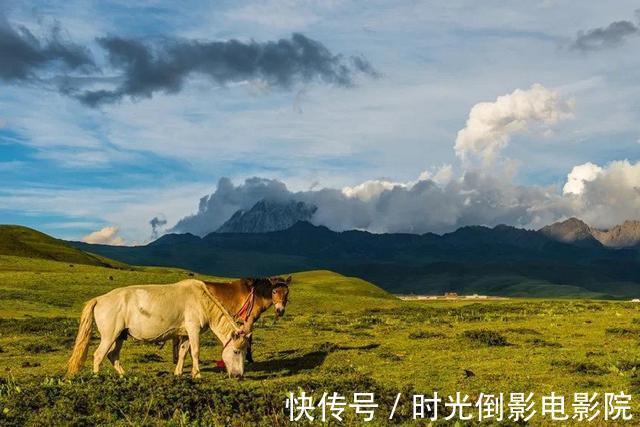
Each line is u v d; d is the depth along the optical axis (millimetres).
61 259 112438
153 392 13234
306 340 27625
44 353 24391
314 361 21062
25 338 28719
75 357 16250
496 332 27297
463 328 31547
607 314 36500
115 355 16828
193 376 16688
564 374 17969
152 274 71188
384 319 38688
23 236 121062
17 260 80062
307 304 58250
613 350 22062
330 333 30516
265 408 12984
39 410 12188
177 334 16953
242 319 17812
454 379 17609
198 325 16984
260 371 19453
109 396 12922
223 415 12320
